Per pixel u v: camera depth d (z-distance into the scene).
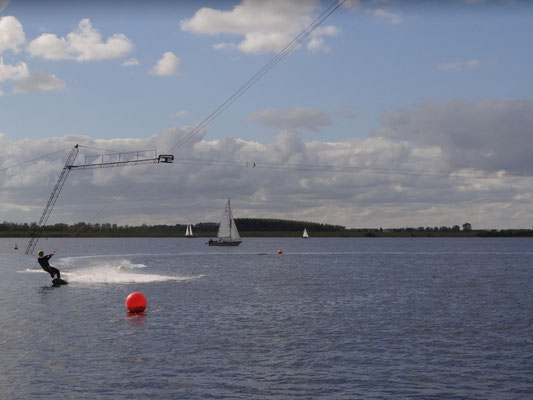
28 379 23.02
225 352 27.73
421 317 38.44
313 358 26.64
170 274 78.88
